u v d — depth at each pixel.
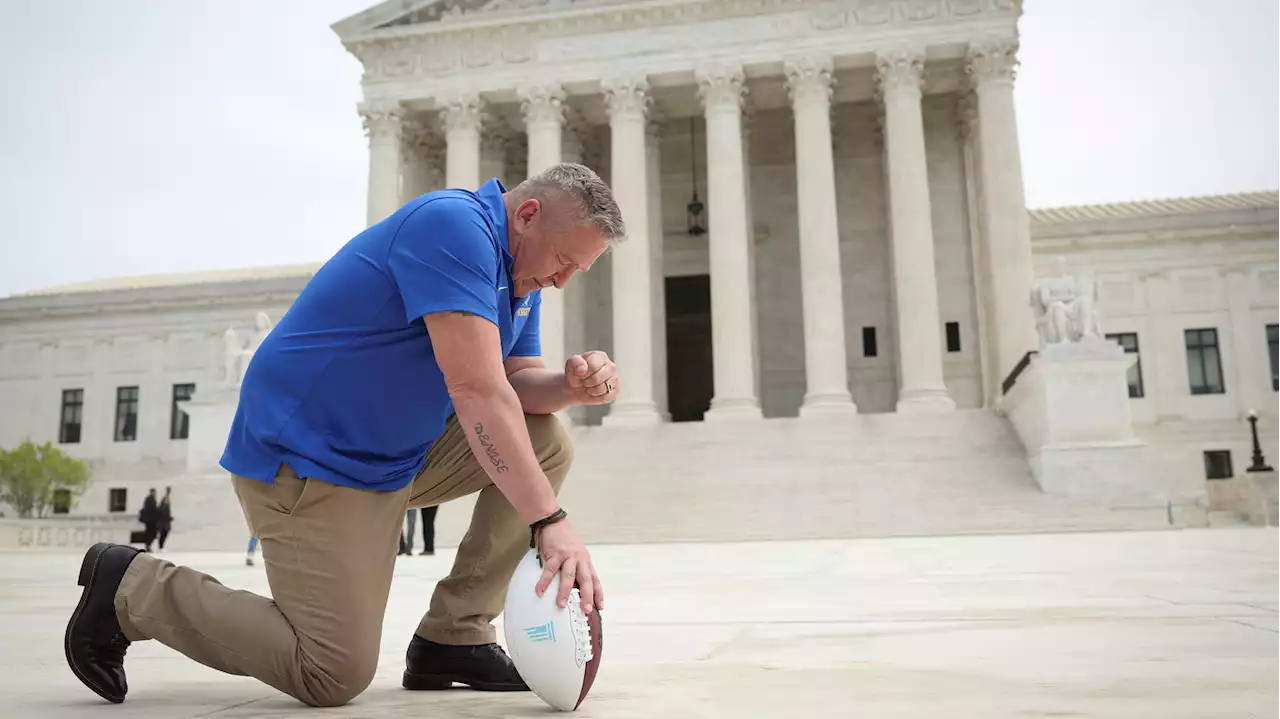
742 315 33.72
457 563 3.51
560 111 36.44
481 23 36.56
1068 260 44.56
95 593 3.08
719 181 34.56
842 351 32.97
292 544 3.10
